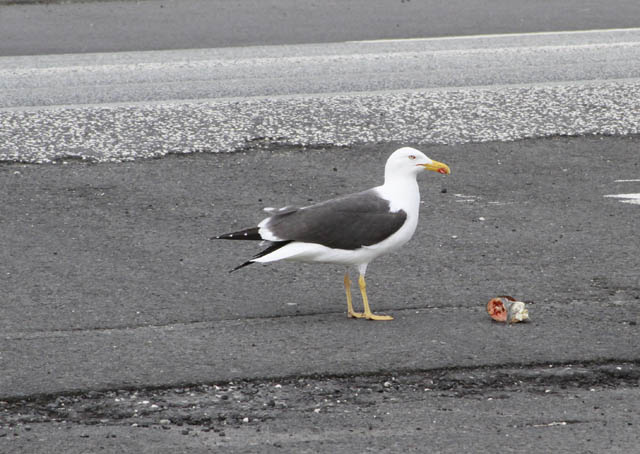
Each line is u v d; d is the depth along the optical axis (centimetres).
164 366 800
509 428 691
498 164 1445
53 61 2053
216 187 1345
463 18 2472
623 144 1527
